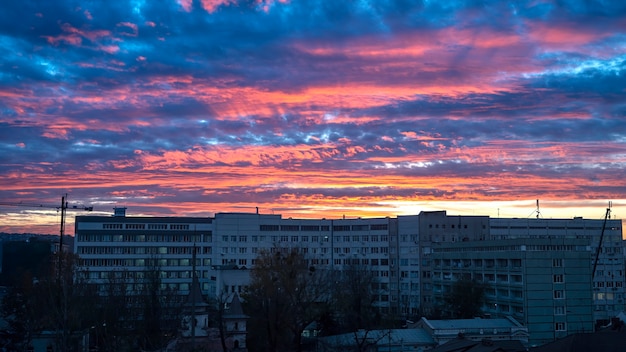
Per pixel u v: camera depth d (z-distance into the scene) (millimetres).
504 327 100375
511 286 117188
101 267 173250
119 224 177000
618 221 185875
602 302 176625
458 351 76438
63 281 88938
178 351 84438
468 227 180500
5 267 186125
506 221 184625
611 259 181750
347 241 190875
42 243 192500
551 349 62750
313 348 102062
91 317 97938
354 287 123688
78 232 173250
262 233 187000
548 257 113625
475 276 132625
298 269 89375
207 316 91438
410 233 180250
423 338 97375
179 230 182750
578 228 187375
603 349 60188
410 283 178375
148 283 122500
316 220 193000
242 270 148000
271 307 87688
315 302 98188
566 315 112500
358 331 101000
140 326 100188
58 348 87750
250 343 97062
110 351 92438
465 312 119062
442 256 148875
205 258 183375
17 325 98688
